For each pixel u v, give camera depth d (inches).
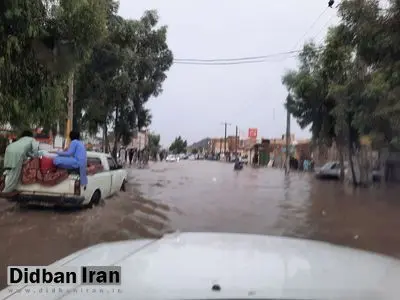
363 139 966.4
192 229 402.3
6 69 417.7
